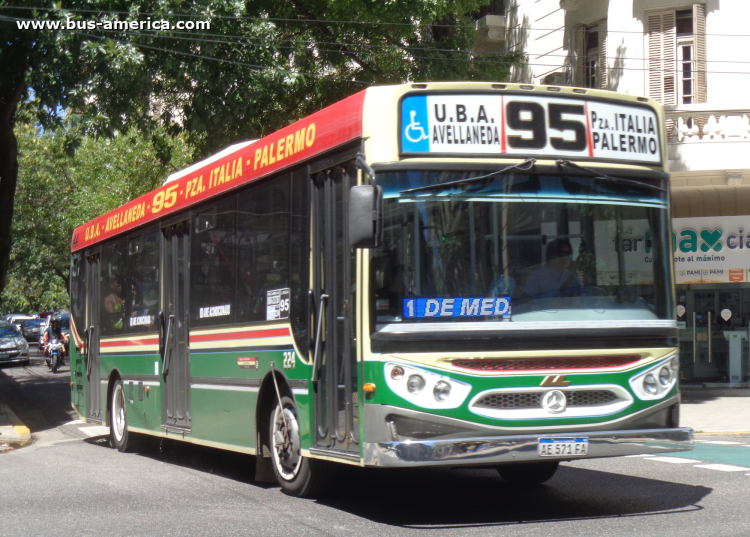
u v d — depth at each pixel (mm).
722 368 20031
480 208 7164
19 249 45219
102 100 18266
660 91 20000
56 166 40719
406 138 7113
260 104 21000
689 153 18688
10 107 21125
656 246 7617
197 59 18641
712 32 19578
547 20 23984
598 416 7195
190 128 20969
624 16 20297
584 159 7461
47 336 37344
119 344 13477
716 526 6934
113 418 13805
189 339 10805
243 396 9391
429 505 8141
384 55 21828
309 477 8375
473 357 6965
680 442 7324
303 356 8195
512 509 7871
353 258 7309
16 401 24734
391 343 6934
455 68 21922
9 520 7773
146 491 9289
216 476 10477
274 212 8875
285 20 21844
